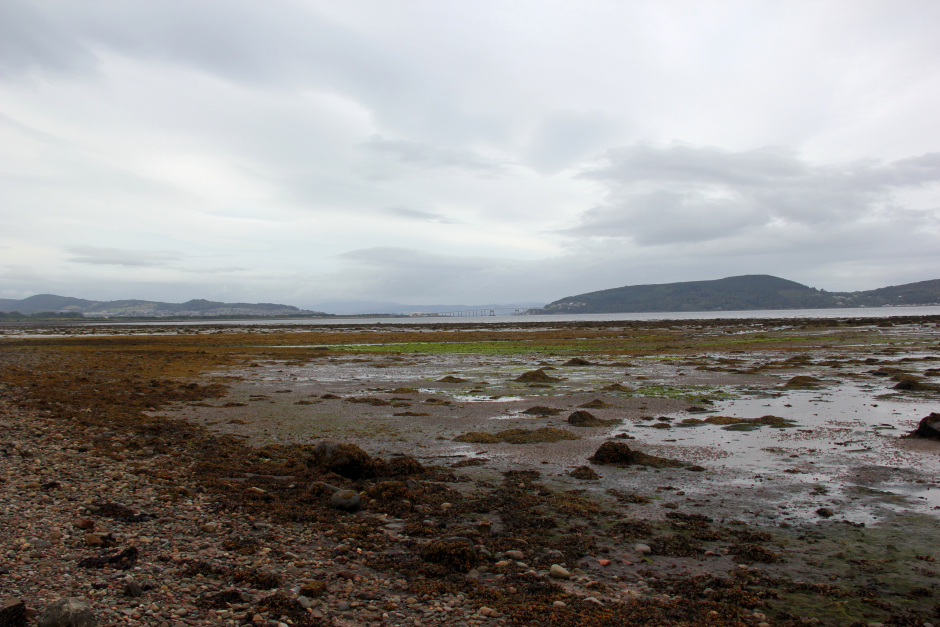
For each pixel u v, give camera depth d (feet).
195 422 67.41
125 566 24.80
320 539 30.45
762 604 23.72
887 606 23.57
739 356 157.38
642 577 26.58
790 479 43.96
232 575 24.80
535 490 41.32
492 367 137.80
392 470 45.50
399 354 180.34
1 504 32.30
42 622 18.13
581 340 247.29
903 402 78.89
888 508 36.99
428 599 23.48
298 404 81.87
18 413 67.67
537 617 21.91
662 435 60.54
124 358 161.07
